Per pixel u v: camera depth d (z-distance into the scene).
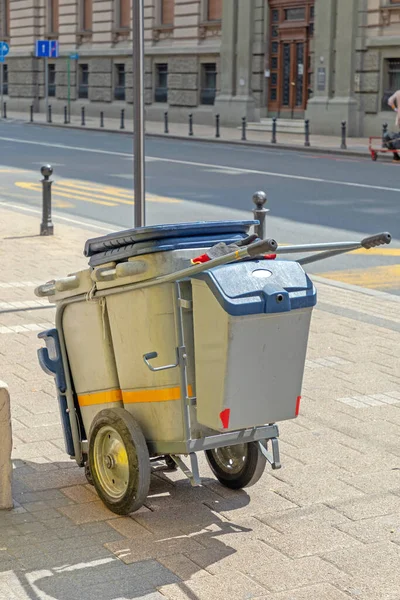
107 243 5.79
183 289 5.58
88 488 6.29
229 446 6.23
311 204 21.11
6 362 9.00
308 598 4.84
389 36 38.66
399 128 38.56
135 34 9.58
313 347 9.81
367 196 22.53
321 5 41.03
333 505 6.01
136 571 5.12
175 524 5.73
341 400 8.12
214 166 29.48
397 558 5.29
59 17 57.81
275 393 5.63
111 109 54.28
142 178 9.85
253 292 5.35
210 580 5.02
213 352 5.45
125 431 5.68
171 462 6.55
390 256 15.57
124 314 5.80
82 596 4.84
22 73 61.56
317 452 6.92
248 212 19.97
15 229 17.42
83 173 27.53
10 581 5.00
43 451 6.92
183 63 48.84
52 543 5.45
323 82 41.44
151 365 5.70
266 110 45.69
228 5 45.75
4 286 12.41
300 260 6.07
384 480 6.42
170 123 49.97
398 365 9.20
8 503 5.91
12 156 32.34
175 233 5.64
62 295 6.21
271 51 45.12
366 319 11.10
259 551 5.36
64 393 6.38
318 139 39.62
